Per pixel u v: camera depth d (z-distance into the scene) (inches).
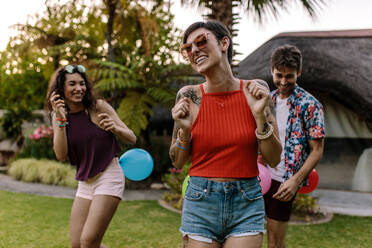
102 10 384.8
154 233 161.3
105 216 88.7
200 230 58.3
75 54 400.5
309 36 257.0
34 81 499.8
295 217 197.5
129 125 290.8
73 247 92.0
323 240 155.2
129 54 404.5
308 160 86.2
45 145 371.9
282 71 89.9
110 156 93.7
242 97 60.8
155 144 372.2
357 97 248.1
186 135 61.4
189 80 315.3
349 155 277.0
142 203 232.2
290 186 83.5
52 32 403.5
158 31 391.5
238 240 56.4
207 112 61.2
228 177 58.6
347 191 273.3
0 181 313.7
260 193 59.7
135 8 371.2
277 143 59.1
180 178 237.9
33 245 138.3
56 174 308.8
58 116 90.3
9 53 435.8
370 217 202.1
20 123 421.1
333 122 278.2
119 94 343.3
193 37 59.8
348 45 251.6
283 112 94.1
